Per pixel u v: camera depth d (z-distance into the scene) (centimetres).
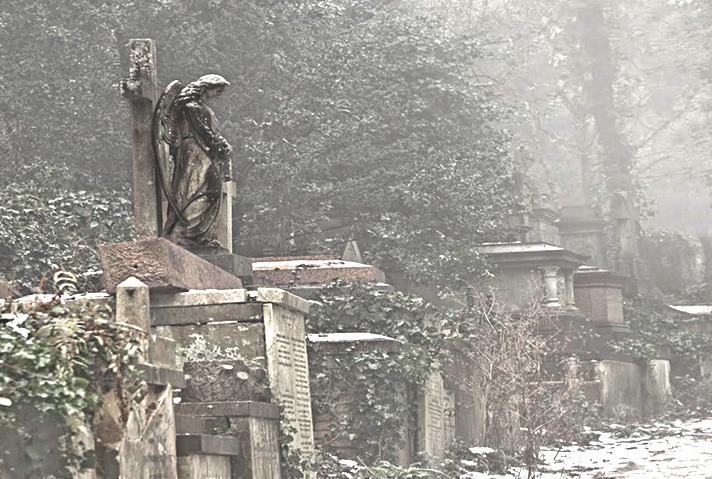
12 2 3719
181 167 1881
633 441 3697
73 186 3528
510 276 4462
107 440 1187
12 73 3688
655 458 3042
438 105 4731
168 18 3962
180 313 1741
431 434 2528
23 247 2547
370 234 4412
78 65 3794
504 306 3416
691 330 5712
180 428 1432
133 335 1257
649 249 7875
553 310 4353
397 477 2072
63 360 1130
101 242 2767
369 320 2577
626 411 4531
